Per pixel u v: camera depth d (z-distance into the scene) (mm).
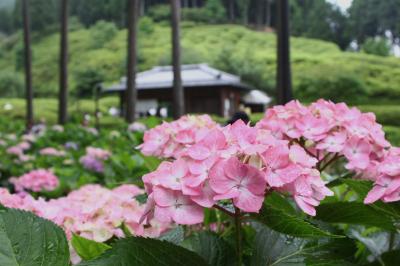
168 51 68375
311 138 1663
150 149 1773
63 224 1590
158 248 1153
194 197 1139
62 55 22875
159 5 85875
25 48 27938
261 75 54125
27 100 27547
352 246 1410
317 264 1311
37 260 1126
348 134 1650
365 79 49188
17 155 7328
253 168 1136
